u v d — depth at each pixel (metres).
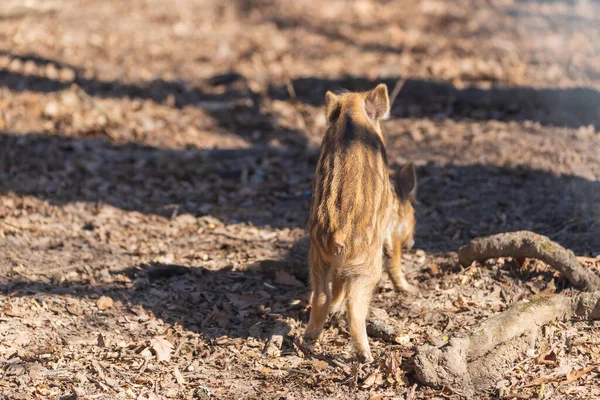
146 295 11.16
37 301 10.60
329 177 9.06
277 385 8.76
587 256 11.27
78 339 9.78
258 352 9.55
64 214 14.17
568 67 23.95
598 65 24.23
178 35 29.48
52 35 27.78
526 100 20.59
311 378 8.88
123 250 12.81
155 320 10.38
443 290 10.75
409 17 32.84
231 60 26.25
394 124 19.50
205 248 12.98
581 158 16.06
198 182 16.19
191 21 31.67
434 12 33.50
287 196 15.55
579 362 8.71
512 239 10.66
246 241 13.29
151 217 14.34
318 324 9.45
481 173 15.85
